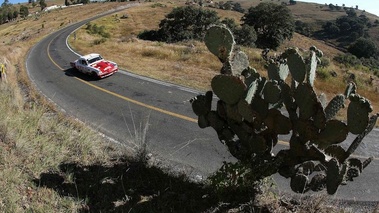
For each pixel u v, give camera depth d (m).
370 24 127.75
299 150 4.29
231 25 53.22
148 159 5.82
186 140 8.18
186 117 10.02
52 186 4.62
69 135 6.13
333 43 102.88
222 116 4.88
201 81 15.32
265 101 4.35
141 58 22.08
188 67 19.09
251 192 4.85
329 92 15.98
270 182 5.56
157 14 78.06
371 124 4.03
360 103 3.76
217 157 7.23
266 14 59.00
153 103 11.58
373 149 8.45
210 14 54.50
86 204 4.43
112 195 4.75
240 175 4.66
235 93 4.36
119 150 6.24
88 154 5.75
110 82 14.92
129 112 10.59
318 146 4.21
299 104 4.10
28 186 4.46
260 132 4.65
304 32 95.69
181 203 4.79
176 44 31.22
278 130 4.38
